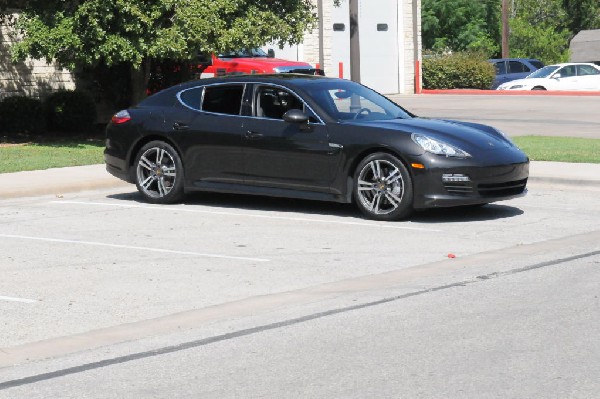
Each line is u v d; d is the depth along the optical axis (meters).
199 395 8.01
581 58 72.12
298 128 16.86
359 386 8.12
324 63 50.53
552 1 88.81
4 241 14.89
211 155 17.72
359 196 16.44
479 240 14.48
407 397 7.83
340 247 14.14
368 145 16.20
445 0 85.44
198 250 14.05
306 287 11.74
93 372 8.67
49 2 26.22
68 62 26.52
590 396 7.79
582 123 34.19
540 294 11.07
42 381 8.45
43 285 12.01
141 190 18.56
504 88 54.78
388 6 53.81
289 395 7.95
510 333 9.55
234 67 36.56
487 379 8.22
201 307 10.88
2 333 9.96
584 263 12.64
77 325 10.23
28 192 19.50
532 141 27.45
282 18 28.31
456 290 11.37
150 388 8.21
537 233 14.94
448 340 9.37
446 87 57.34
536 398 7.76
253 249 14.08
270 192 17.28
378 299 11.06
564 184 20.16
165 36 25.86
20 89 31.64
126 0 25.33
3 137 29.73
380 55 53.69
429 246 14.10
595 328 9.66
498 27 88.56
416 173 15.87
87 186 20.33
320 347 9.27
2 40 31.17
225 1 26.20
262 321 10.24
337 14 51.22
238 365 8.77
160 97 18.58
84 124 31.72
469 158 15.88
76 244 14.60
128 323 10.27
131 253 13.90
